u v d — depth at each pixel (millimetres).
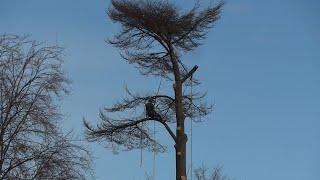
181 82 21562
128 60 22234
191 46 22000
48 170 17750
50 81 18891
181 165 20406
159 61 22125
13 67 18594
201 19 21656
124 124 21484
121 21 21719
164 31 21469
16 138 17891
